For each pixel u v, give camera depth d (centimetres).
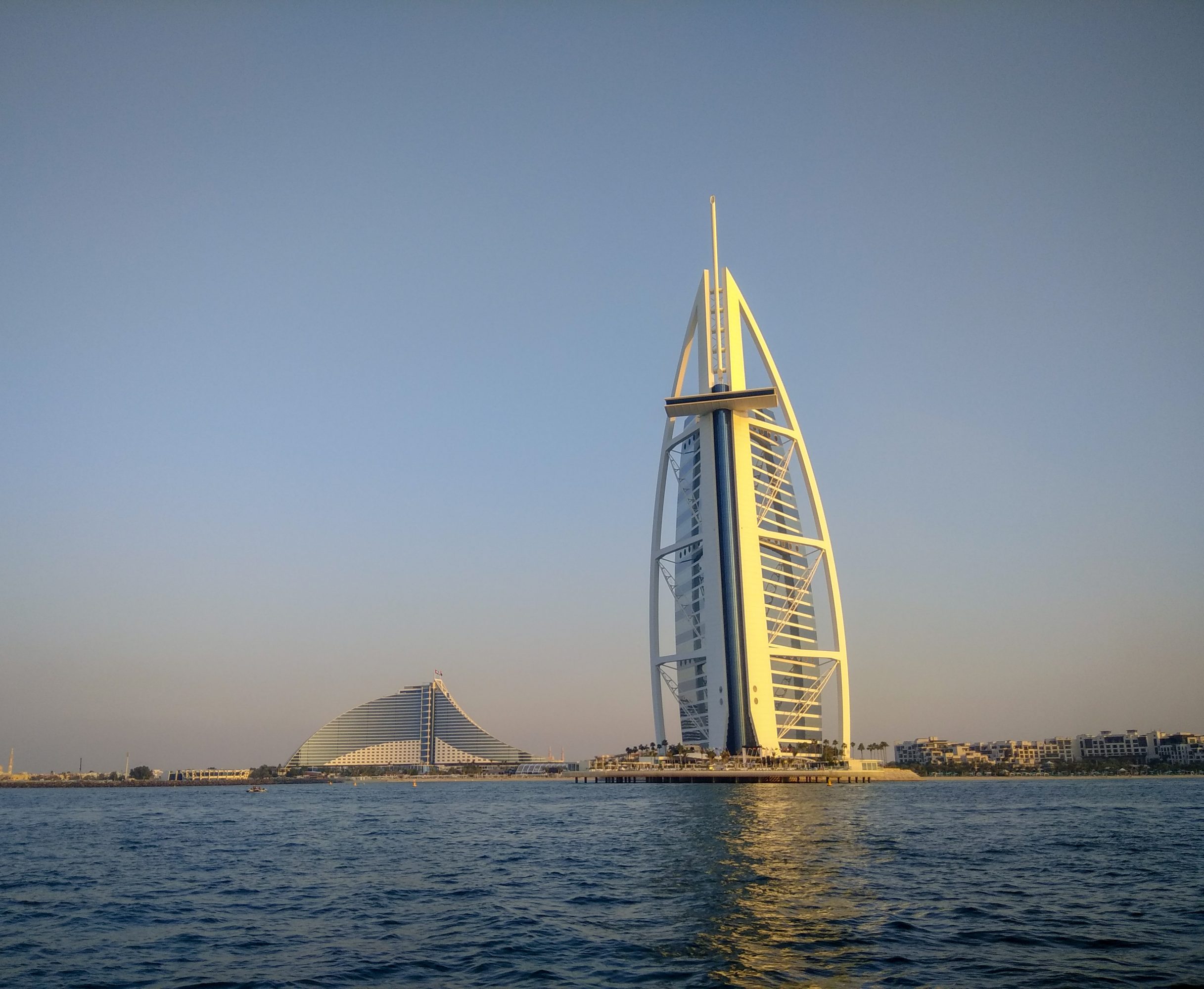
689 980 2783
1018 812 10981
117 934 3641
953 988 2669
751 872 5131
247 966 3061
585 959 3075
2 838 8819
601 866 5631
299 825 10388
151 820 12012
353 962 3097
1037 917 3734
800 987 2695
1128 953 3091
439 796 19650
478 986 2769
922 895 4294
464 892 4628
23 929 3778
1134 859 5791
